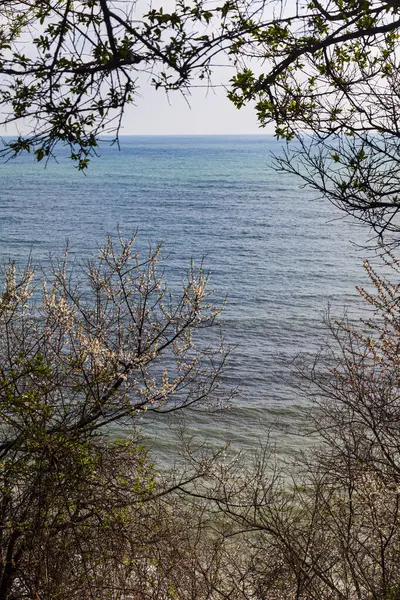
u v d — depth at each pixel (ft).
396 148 14.02
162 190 415.85
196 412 67.56
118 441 21.68
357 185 14.07
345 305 129.18
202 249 202.80
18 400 18.98
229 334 107.45
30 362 19.51
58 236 217.15
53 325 22.15
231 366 90.38
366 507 21.04
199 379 27.61
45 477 19.15
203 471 25.00
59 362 22.03
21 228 235.40
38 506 18.79
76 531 20.13
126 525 20.61
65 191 399.24
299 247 206.69
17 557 19.21
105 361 21.90
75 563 20.01
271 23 11.46
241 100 13.53
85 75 10.22
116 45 10.20
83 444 20.26
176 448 60.13
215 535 26.43
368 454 22.17
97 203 334.03
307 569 21.11
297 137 14.52
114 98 10.25
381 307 23.59
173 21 10.45
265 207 328.70
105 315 23.52
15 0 9.93
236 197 377.91
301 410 72.79
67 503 19.49
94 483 19.97
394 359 23.18
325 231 241.14
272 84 13.44
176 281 144.46
